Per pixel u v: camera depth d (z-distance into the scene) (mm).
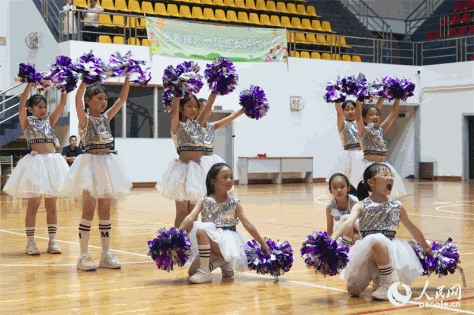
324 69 15695
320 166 15789
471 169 16250
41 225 6516
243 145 14859
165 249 3324
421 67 16688
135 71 4016
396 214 3078
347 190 3840
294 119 15359
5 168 12055
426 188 12969
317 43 15648
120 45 12953
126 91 4215
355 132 5449
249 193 11695
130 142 13125
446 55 16188
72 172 3992
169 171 4242
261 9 15891
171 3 14852
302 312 2682
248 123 14875
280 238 5316
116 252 4617
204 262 3439
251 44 14695
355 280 3004
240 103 4336
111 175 3996
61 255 4531
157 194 11461
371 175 3100
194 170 4145
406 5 19203
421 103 16766
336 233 2988
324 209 8375
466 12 17000
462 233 5633
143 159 13281
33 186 4473
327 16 17656
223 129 14820
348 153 5449
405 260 2988
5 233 5879
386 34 17828
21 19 13477
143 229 6105
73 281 3475
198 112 4457
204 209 3531
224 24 14297
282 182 15516
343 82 4598
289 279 3520
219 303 2873
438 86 16406
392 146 17609
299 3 16797
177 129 4191
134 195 11219
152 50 13281
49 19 13359
